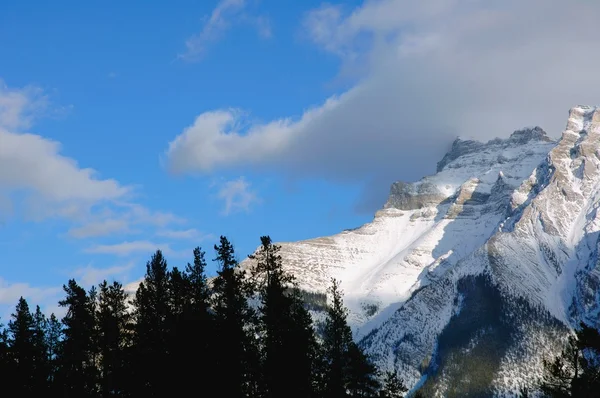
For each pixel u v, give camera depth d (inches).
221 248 3759.8
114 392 3966.5
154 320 3843.5
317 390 3956.7
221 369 3467.0
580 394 2731.3
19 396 3779.5
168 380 3472.0
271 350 3627.0
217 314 3651.6
